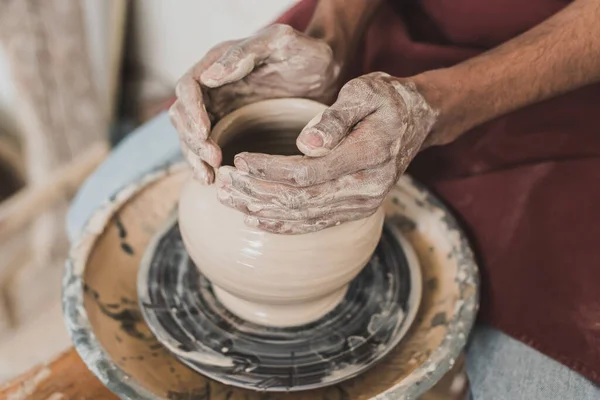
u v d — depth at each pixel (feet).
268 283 2.64
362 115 2.46
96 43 7.33
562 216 3.13
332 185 2.39
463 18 3.61
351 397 2.72
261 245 2.57
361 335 2.90
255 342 2.87
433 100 2.71
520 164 3.40
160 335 2.87
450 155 3.53
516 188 3.31
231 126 2.72
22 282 6.75
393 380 2.78
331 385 2.76
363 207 2.53
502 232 3.29
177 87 2.72
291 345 2.86
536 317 3.07
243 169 2.34
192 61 7.26
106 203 3.34
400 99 2.53
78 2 6.38
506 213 3.31
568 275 3.03
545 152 3.33
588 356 2.91
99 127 7.18
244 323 2.94
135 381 2.59
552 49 2.93
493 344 3.18
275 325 2.92
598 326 2.90
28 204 6.60
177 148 4.21
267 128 2.86
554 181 3.22
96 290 3.05
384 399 2.50
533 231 3.18
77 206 4.00
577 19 2.95
